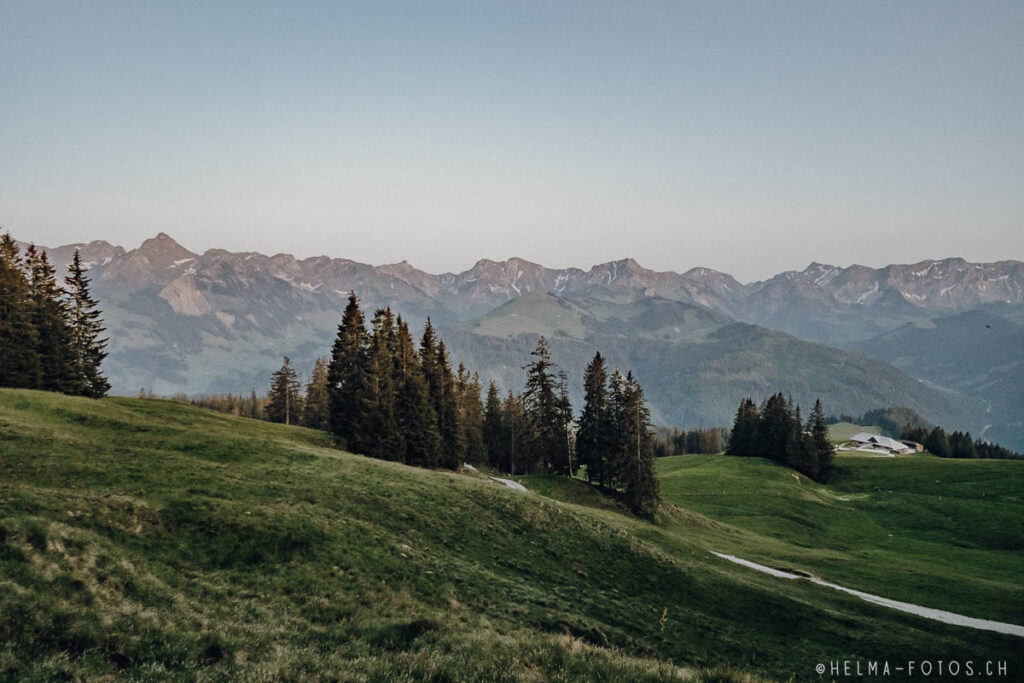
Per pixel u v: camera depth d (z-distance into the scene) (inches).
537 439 3831.2
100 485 1092.5
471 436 3703.3
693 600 1412.4
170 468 1259.8
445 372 3166.8
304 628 665.0
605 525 1784.0
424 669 512.1
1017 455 7815.0
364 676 486.9
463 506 1541.6
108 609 530.6
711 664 1018.7
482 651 605.6
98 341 2928.2
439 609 870.4
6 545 564.7
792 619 1406.3
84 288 2878.9
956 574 2261.3
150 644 490.9
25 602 475.5
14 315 2466.8
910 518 3550.7
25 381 2453.2
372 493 1438.2
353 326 2984.7
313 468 1614.2
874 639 1346.0
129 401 2731.3
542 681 519.2
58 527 652.1
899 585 1990.7
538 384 3659.0
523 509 1644.9
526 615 963.3
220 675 470.3
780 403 5152.6
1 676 385.4
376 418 2667.3
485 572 1148.5
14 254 2610.7
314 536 973.8
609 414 3302.2
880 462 5123.0
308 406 4252.0
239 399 6579.7
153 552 776.3
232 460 1593.3
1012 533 3134.8
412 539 1221.1
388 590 876.0
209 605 660.1
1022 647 1443.2
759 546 2518.5
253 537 907.4
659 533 2094.0
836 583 1939.0
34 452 1231.5
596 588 1311.5
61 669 409.7
